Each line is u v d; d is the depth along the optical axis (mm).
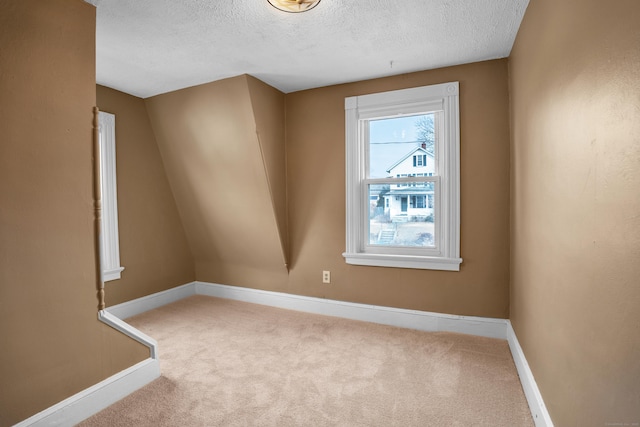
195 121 2961
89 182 1676
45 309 1501
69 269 1592
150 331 2717
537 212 1590
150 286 3289
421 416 1623
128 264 3062
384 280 2832
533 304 1676
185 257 3730
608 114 865
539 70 1517
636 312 738
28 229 1442
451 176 2525
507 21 1881
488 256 2486
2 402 1363
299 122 3086
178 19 1823
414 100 2619
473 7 1738
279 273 3334
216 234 3510
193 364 2162
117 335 1799
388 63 2457
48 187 1511
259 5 1693
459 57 2365
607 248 878
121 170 2980
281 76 2701
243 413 1659
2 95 1354
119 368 1801
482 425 1553
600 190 918
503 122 2396
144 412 1668
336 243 3016
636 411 736
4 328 1370
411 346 2387
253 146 2828
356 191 2865
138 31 1946
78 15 1615
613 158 840
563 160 1215
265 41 2094
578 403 1079
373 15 1809
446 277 2617
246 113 2729
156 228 3342
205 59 2348
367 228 2920
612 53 834
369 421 1593
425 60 2412
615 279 835
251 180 2992
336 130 2936
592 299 973
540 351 1532
